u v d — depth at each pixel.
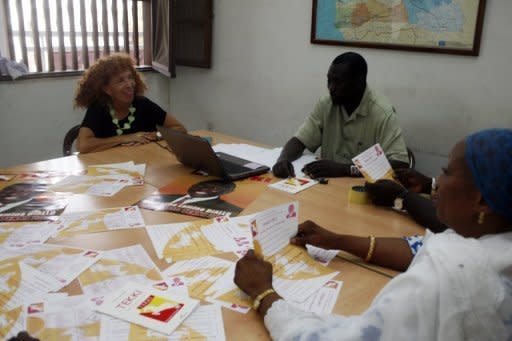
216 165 1.76
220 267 1.12
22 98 3.40
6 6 3.23
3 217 1.39
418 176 1.75
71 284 1.03
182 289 1.02
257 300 0.94
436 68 2.75
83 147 2.29
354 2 2.96
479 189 0.71
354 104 2.28
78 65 3.69
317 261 1.18
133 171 1.89
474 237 0.76
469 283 0.66
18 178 1.77
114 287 1.02
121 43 3.94
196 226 1.36
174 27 3.71
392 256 1.17
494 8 2.47
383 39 2.90
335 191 1.74
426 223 1.40
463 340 0.66
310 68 3.33
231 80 3.89
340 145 2.40
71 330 0.88
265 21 3.52
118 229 1.33
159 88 4.32
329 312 0.96
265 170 1.93
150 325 0.89
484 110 2.63
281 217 1.22
